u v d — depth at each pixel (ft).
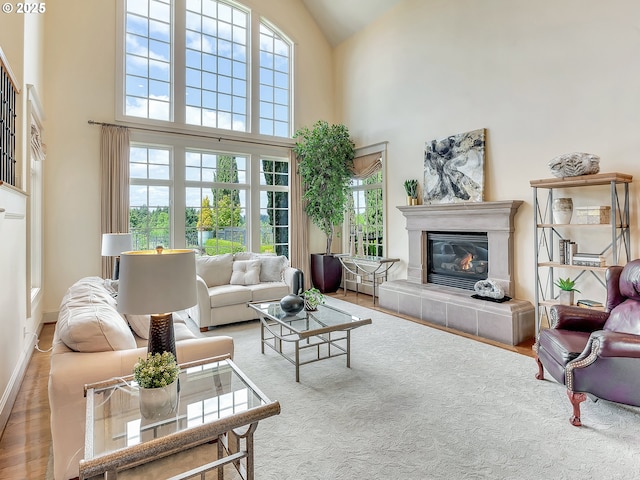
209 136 19.57
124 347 6.58
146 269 5.32
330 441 6.87
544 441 6.82
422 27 17.54
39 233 14.49
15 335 9.18
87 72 16.35
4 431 7.37
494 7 14.39
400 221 19.01
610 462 6.22
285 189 22.44
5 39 10.09
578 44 11.95
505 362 10.68
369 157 20.95
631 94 10.82
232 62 20.51
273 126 21.95
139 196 17.88
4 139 8.30
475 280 15.24
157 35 18.30
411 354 11.37
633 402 7.02
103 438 4.64
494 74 14.43
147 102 18.03
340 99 23.15
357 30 21.61
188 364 6.43
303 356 11.32
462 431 7.16
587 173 10.60
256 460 6.33
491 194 14.58
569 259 11.35
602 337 7.22
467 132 15.33
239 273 16.37
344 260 21.85
